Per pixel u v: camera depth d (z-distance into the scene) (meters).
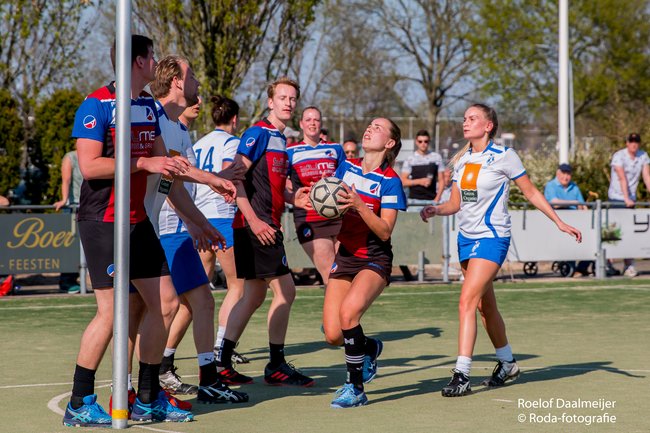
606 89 47.09
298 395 7.73
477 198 7.81
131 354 6.93
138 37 6.46
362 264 7.37
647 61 47.94
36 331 11.74
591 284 17.56
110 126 6.36
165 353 7.93
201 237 7.50
